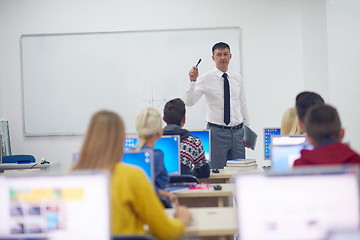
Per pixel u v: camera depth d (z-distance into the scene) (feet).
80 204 4.93
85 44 20.67
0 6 20.89
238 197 4.82
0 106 20.90
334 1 19.99
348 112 19.94
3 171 14.58
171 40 20.59
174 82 20.58
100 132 5.96
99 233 4.89
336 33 20.01
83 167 5.90
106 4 20.67
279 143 9.34
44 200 4.98
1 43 20.90
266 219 4.77
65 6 20.74
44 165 15.93
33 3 20.80
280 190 4.80
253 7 20.57
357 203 4.75
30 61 20.81
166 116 12.50
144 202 6.00
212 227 6.51
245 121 17.71
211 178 13.29
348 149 6.54
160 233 6.07
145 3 20.59
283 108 20.56
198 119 20.61
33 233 4.99
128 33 20.61
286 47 20.52
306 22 20.45
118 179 5.99
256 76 20.57
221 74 17.28
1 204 5.04
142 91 20.63
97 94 20.72
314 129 6.64
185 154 12.10
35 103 20.84
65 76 20.74
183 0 20.58
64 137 20.80
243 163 13.79
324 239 4.68
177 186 10.68
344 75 19.94
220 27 20.53
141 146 9.47
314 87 20.47
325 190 4.79
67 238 4.93
